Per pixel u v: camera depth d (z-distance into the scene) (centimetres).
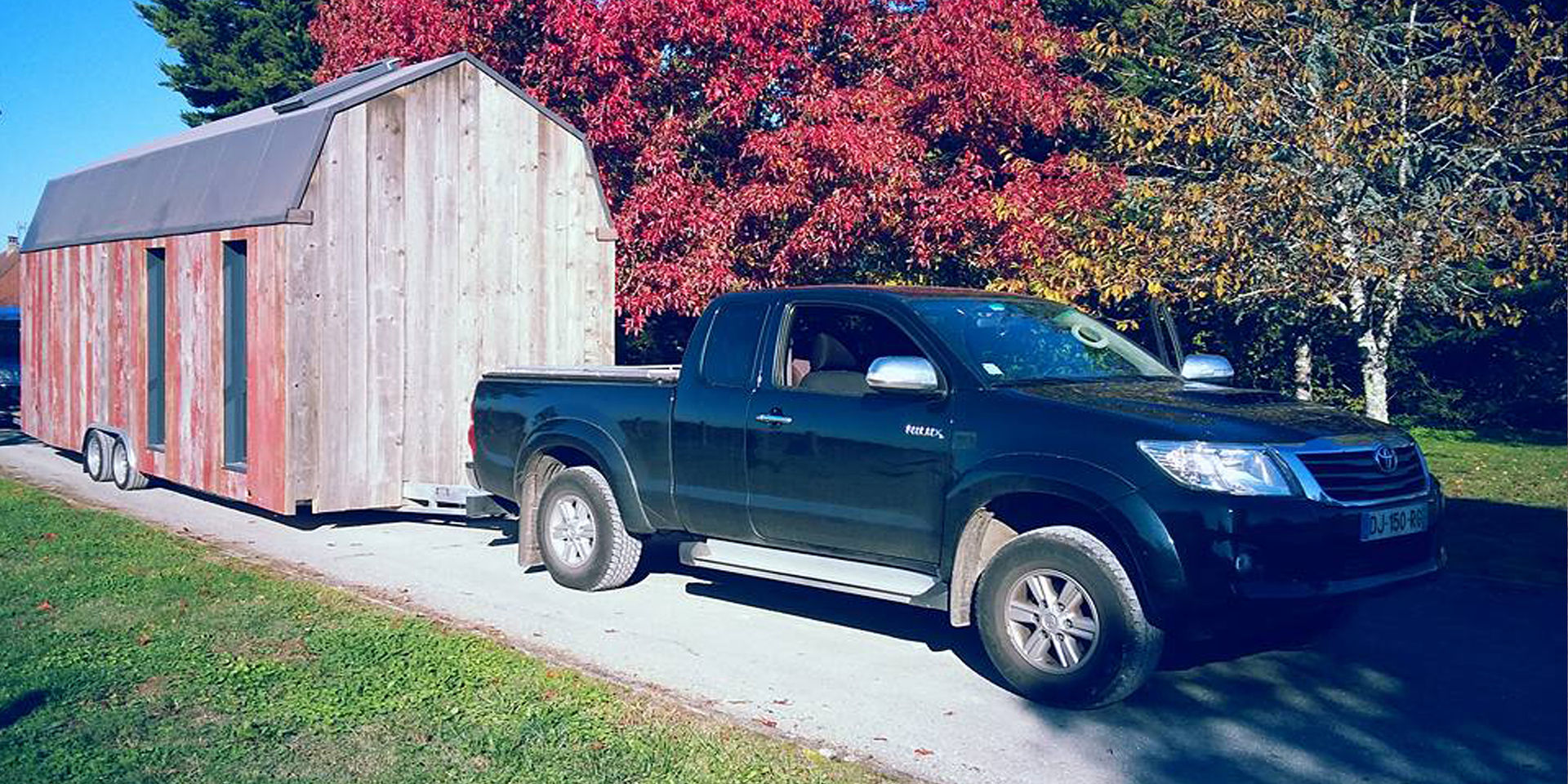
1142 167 1420
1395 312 1286
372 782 493
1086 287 1170
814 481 726
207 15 3622
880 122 1349
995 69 1398
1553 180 1113
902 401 696
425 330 1104
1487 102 1155
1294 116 1188
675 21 1363
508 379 938
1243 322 1798
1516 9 1328
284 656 666
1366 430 649
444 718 570
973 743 571
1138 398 656
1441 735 589
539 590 871
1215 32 1284
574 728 560
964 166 1412
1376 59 1268
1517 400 1948
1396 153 1166
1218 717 614
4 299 5088
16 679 611
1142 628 599
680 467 802
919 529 679
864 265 1482
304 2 3566
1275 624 718
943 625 795
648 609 820
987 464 647
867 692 649
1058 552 620
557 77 1448
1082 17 2156
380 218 1073
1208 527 579
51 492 1284
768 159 1322
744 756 533
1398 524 621
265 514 1183
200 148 1223
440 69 1106
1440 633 779
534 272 1180
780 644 741
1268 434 603
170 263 1209
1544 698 646
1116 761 551
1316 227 1088
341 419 1052
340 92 1199
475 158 1137
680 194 1353
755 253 1407
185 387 1190
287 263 1014
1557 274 1206
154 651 668
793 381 774
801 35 1422
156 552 937
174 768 504
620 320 1773
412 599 830
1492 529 1102
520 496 916
